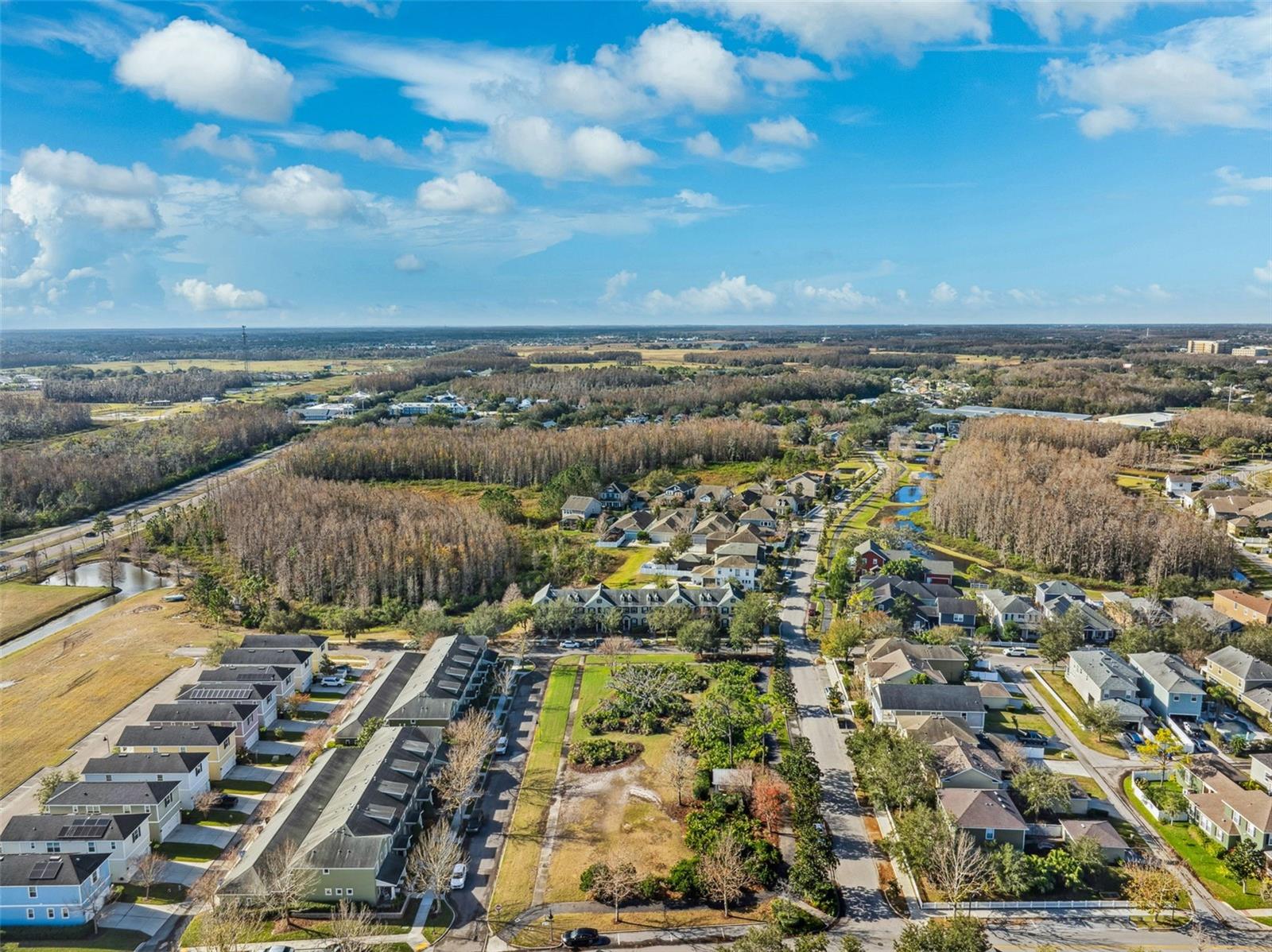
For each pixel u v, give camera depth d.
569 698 129.50
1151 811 99.25
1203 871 89.50
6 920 82.06
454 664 131.25
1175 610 155.12
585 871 87.81
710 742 111.12
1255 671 124.38
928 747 101.50
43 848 87.56
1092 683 125.06
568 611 153.00
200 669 140.12
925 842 87.75
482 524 191.00
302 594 173.75
